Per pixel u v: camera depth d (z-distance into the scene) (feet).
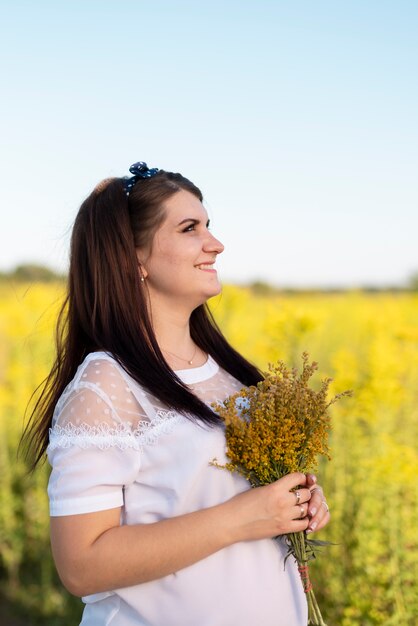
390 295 41.70
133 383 5.38
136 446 5.20
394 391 13.55
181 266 5.85
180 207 5.92
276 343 15.83
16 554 15.14
